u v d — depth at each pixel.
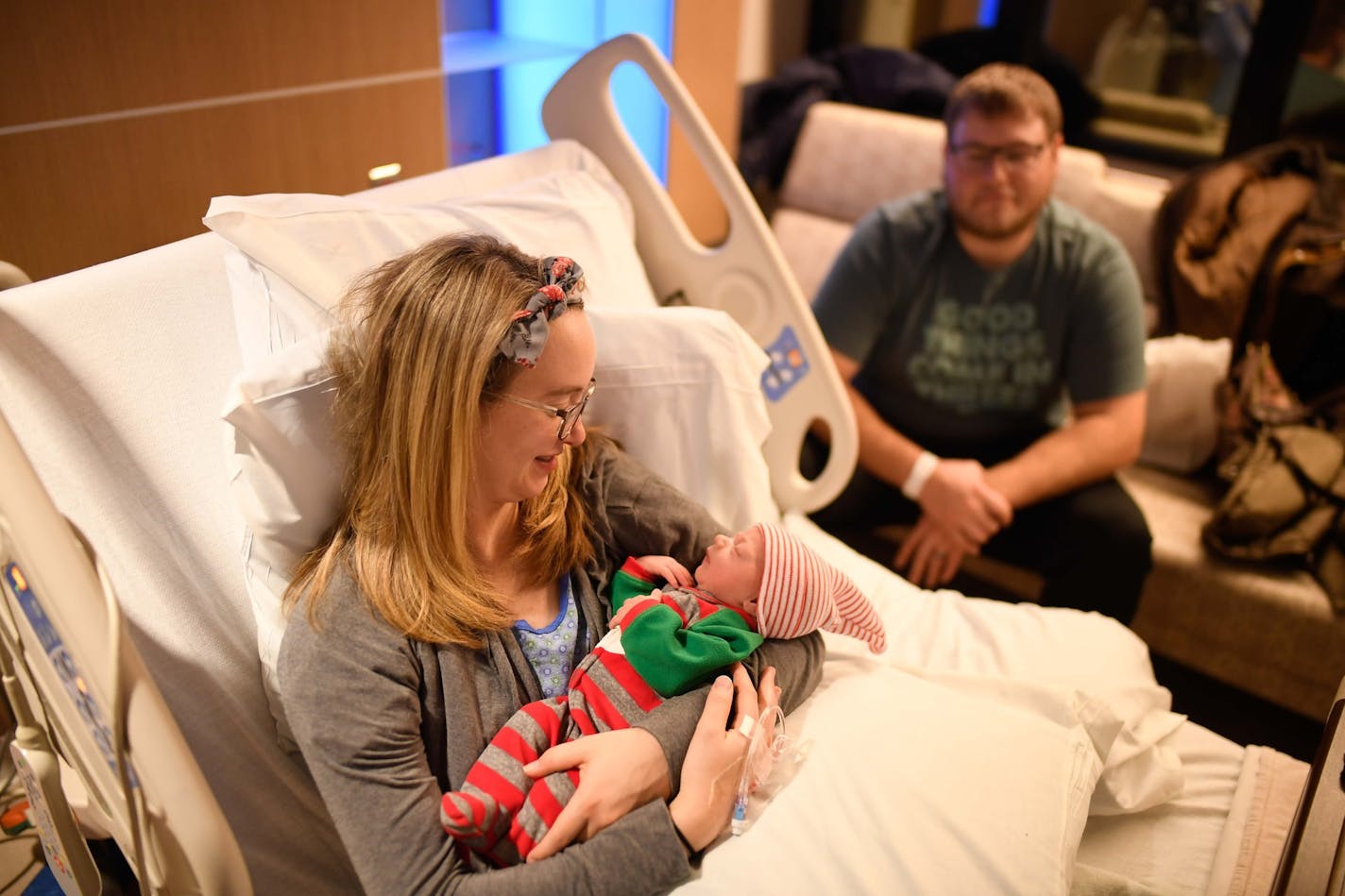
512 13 2.79
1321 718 2.19
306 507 1.17
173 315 1.31
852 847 1.08
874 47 3.64
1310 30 3.18
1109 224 2.76
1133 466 2.61
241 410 1.10
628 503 1.38
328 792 1.06
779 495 1.93
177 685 1.22
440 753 1.14
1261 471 2.23
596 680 1.19
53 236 1.68
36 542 0.89
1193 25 3.42
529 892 1.01
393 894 1.03
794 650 1.30
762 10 3.78
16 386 1.19
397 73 2.12
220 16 1.78
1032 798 1.16
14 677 1.08
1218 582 2.21
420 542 1.12
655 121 2.81
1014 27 3.68
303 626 1.10
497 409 1.11
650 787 1.11
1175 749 1.48
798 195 3.16
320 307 1.28
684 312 1.54
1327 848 1.06
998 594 2.68
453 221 1.50
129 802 0.93
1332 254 2.42
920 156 2.94
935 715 1.25
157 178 1.78
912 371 2.34
